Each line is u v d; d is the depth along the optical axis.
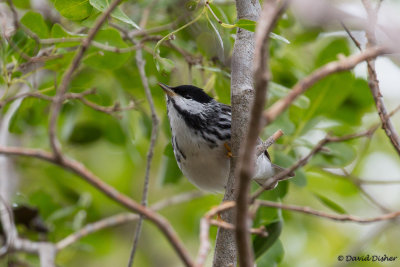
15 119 9.77
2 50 8.62
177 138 9.26
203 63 10.03
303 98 10.11
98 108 9.66
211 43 9.81
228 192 7.03
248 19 6.91
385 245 14.52
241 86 7.17
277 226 8.99
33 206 11.45
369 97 11.99
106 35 8.87
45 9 10.93
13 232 10.12
